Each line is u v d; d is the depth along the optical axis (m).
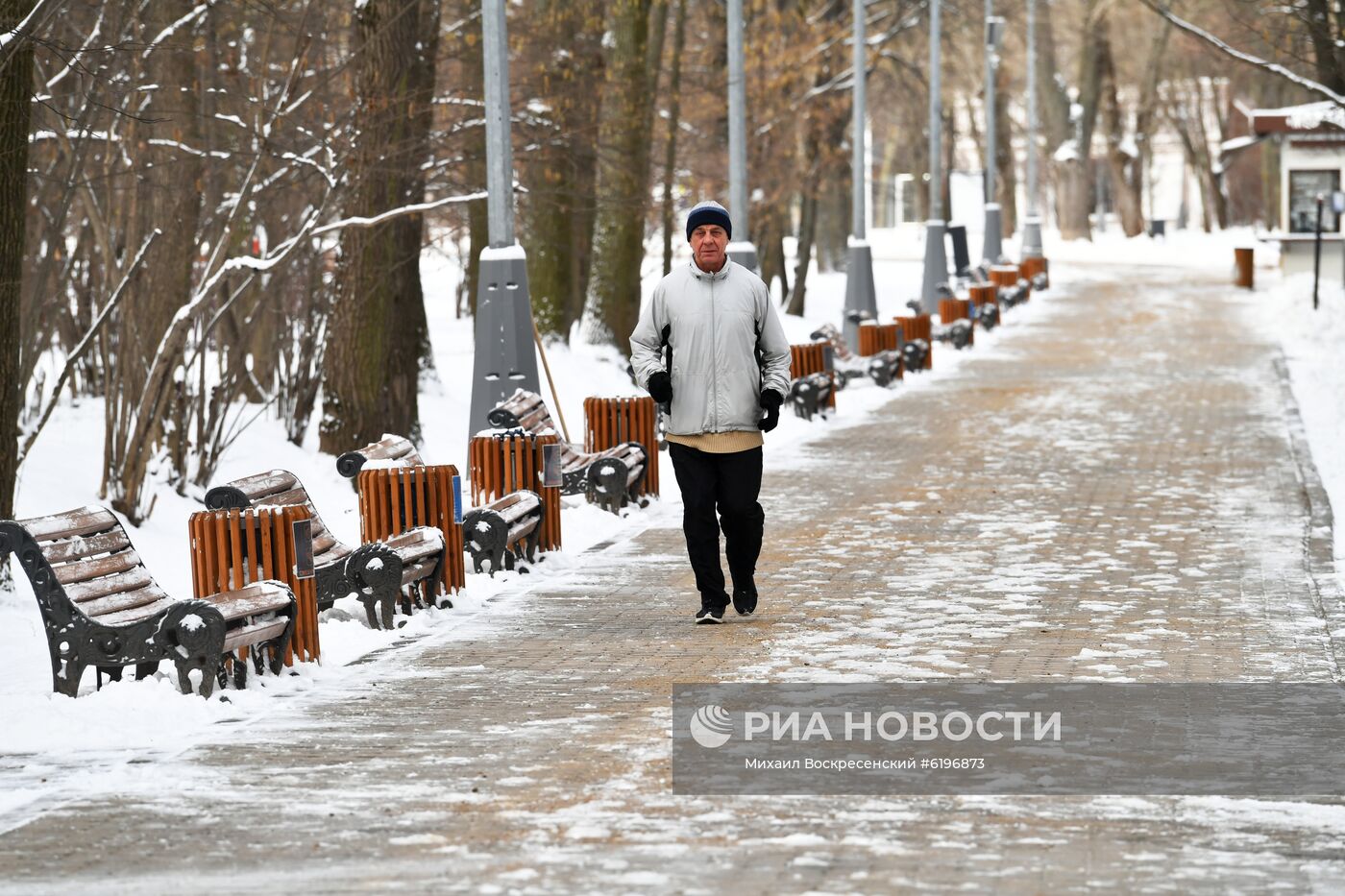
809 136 111.00
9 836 16.48
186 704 21.52
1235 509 37.78
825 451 49.47
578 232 82.19
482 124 50.94
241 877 15.18
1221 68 167.38
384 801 17.48
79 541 23.23
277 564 23.77
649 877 14.89
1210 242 195.00
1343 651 24.27
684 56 95.69
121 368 37.19
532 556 32.16
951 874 14.91
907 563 31.98
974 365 77.12
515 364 41.12
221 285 44.22
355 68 45.00
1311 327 84.81
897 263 171.12
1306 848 15.64
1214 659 23.80
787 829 16.31
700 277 26.45
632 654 24.59
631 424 40.59
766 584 30.14
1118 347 83.69
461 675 23.42
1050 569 31.14
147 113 37.06
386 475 28.42
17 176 29.12
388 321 47.38
